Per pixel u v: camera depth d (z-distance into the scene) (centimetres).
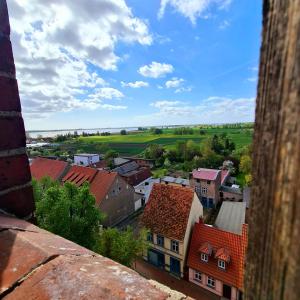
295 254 40
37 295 76
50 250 95
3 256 95
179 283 1350
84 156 4566
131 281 80
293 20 39
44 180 1467
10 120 147
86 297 73
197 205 1574
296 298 40
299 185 39
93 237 1022
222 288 1205
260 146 50
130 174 3356
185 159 5247
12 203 148
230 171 4078
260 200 50
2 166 143
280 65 43
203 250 1262
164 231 1425
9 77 147
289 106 40
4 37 144
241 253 1206
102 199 2114
